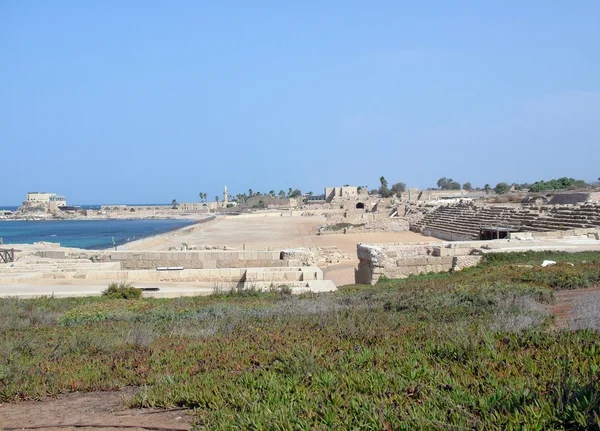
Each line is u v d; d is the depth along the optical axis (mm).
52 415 7109
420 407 5523
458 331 9062
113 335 12023
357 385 6523
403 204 102625
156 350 10227
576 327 9586
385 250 27188
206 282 24109
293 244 55625
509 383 6027
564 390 5430
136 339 11406
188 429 5980
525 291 14961
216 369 8500
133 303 17656
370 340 9500
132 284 23641
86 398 7922
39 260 31250
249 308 15766
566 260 25531
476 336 8633
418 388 6195
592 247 30141
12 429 6641
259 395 6516
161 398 7133
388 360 7680
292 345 9328
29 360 9961
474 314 12172
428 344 8477
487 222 56438
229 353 9445
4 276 23656
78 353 10539
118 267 27406
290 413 5688
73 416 6965
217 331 12234
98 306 16953
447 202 97062
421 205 99500
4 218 192375
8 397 8039
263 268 24406
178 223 144875
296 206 169500
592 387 5371
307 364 7668
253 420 5531
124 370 9062
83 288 22031
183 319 14531
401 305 14141
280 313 14453
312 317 13016
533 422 4855
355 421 5344
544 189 111812
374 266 26250
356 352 8414
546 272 19594
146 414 6773
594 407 4969
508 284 17031
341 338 9922
